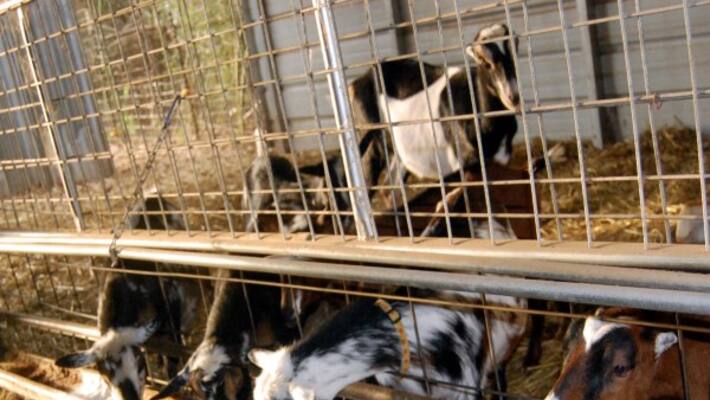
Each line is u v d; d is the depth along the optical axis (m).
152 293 4.03
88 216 6.57
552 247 2.29
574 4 7.09
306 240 2.85
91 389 4.04
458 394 2.98
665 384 2.38
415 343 2.87
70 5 3.46
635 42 6.91
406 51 8.40
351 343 2.66
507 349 3.29
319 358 2.61
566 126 7.42
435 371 2.91
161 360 4.65
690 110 6.76
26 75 4.27
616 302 2.01
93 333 4.09
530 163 2.26
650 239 4.59
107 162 8.32
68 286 5.70
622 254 2.13
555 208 2.29
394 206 3.05
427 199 3.96
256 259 2.82
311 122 9.13
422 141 5.67
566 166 6.51
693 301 1.89
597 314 2.52
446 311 2.98
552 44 7.34
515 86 4.93
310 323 3.78
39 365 4.55
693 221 3.43
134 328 3.86
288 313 3.68
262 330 3.57
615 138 7.16
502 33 4.96
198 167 8.57
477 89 5.23
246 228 5.05
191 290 4.46
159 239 3.31
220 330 3.40
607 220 5.08
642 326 2.34
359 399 2.83
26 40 3.70
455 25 7.88
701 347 2.40
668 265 2.05
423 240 2.60
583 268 2.12
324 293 3.78
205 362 3.27
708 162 5.86
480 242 2.48
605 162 6.40
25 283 5.95
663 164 6.04
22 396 4.38
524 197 4.00
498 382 2.87
